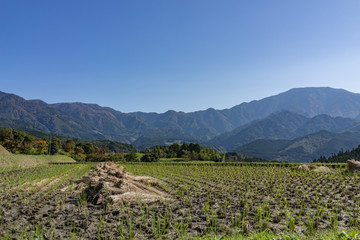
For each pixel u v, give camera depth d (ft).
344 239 21.48
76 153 358.84
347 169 96.48
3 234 32.94
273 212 41.01
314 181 75.46
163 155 360.28
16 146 274.57
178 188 67.00
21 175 96.94
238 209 43.39
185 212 42.22
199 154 339.57
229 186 69.15
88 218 39.73
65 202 50.90
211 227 32.76
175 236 30.83
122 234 31.45
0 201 51.70
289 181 76.38
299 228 32.48
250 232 30.78
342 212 40.37
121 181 56.65
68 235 32.73
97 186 54.13
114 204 46.57
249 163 164.04
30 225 36.94
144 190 57.88
